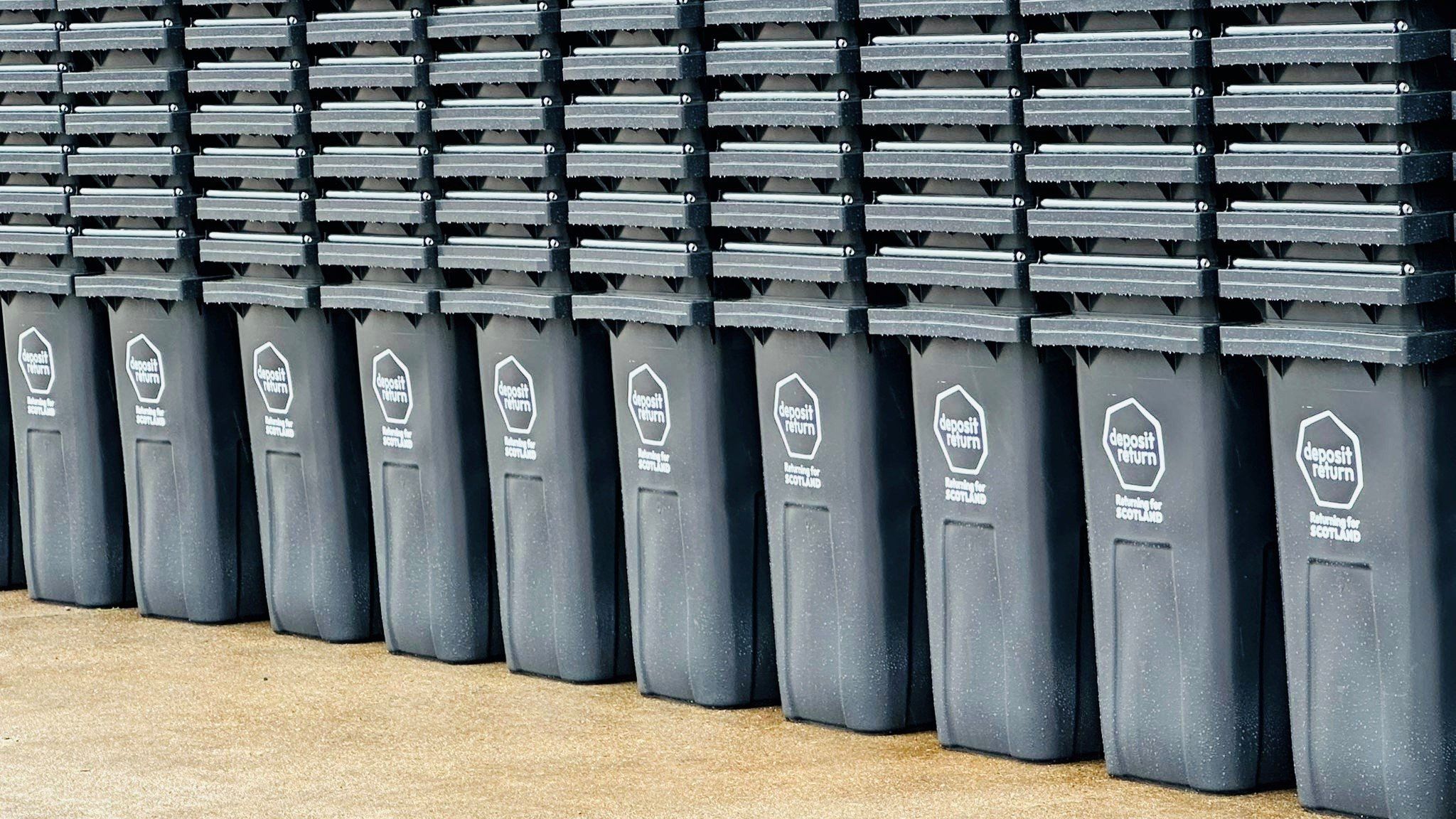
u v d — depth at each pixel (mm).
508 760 11828
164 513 15086
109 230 14867
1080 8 10492
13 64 14906
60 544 15711
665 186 12281
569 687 13242
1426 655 9961
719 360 12336
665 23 11898
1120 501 10867
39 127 14742
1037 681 11344
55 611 15664
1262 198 10250
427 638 13867
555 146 12727
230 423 14898
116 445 15531
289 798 11328
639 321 12508
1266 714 10758
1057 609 11289
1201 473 10547
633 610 12945
